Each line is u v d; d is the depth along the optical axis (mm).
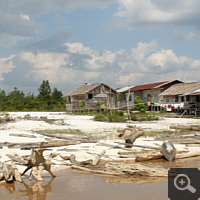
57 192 6699
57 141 14367
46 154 11102
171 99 41250
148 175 7906
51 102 62562
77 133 17672
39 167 7844
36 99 64938
